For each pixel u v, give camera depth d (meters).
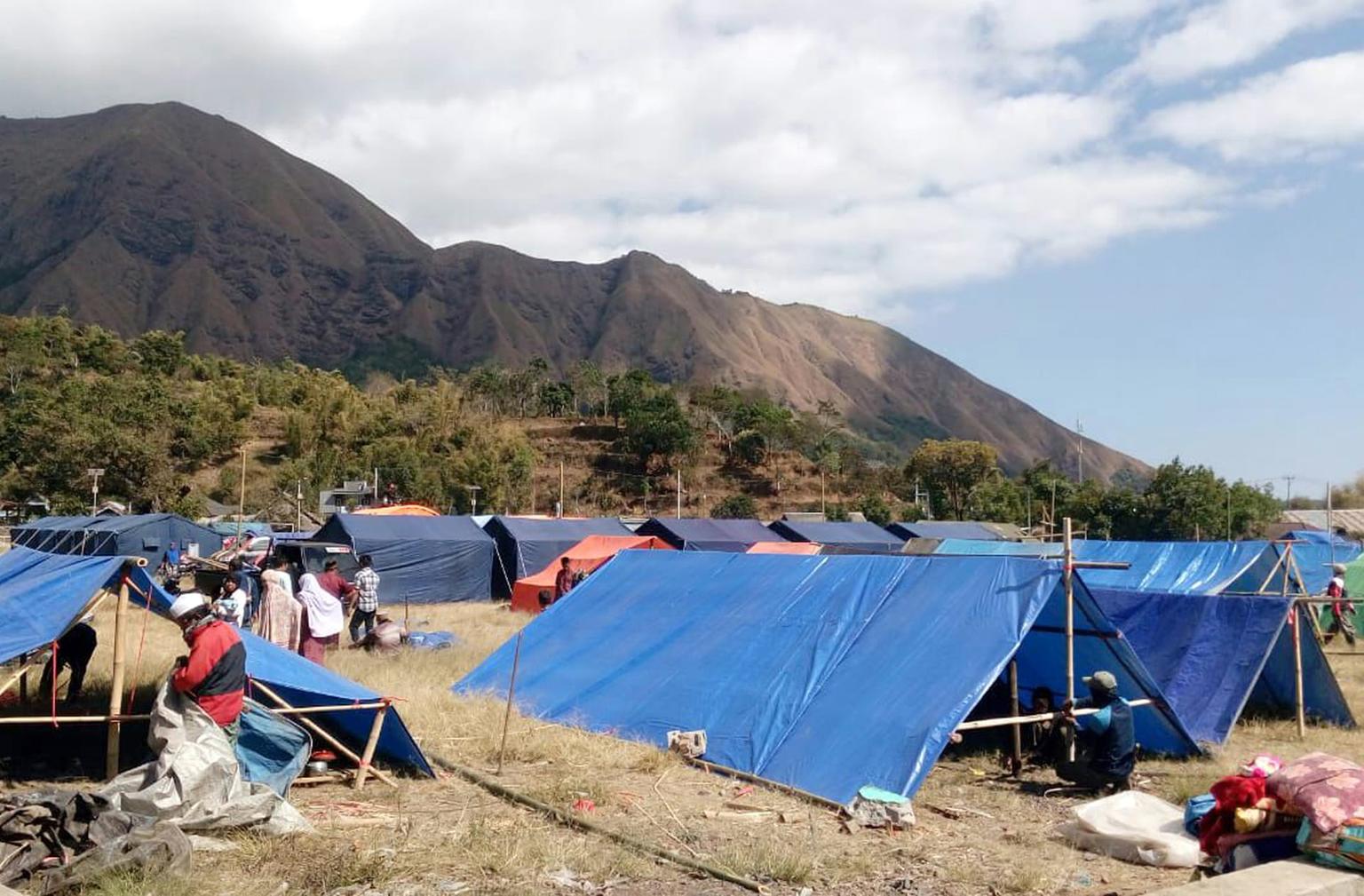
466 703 13.84
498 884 7.23
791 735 10.95
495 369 129.12
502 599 36.12
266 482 84.06
